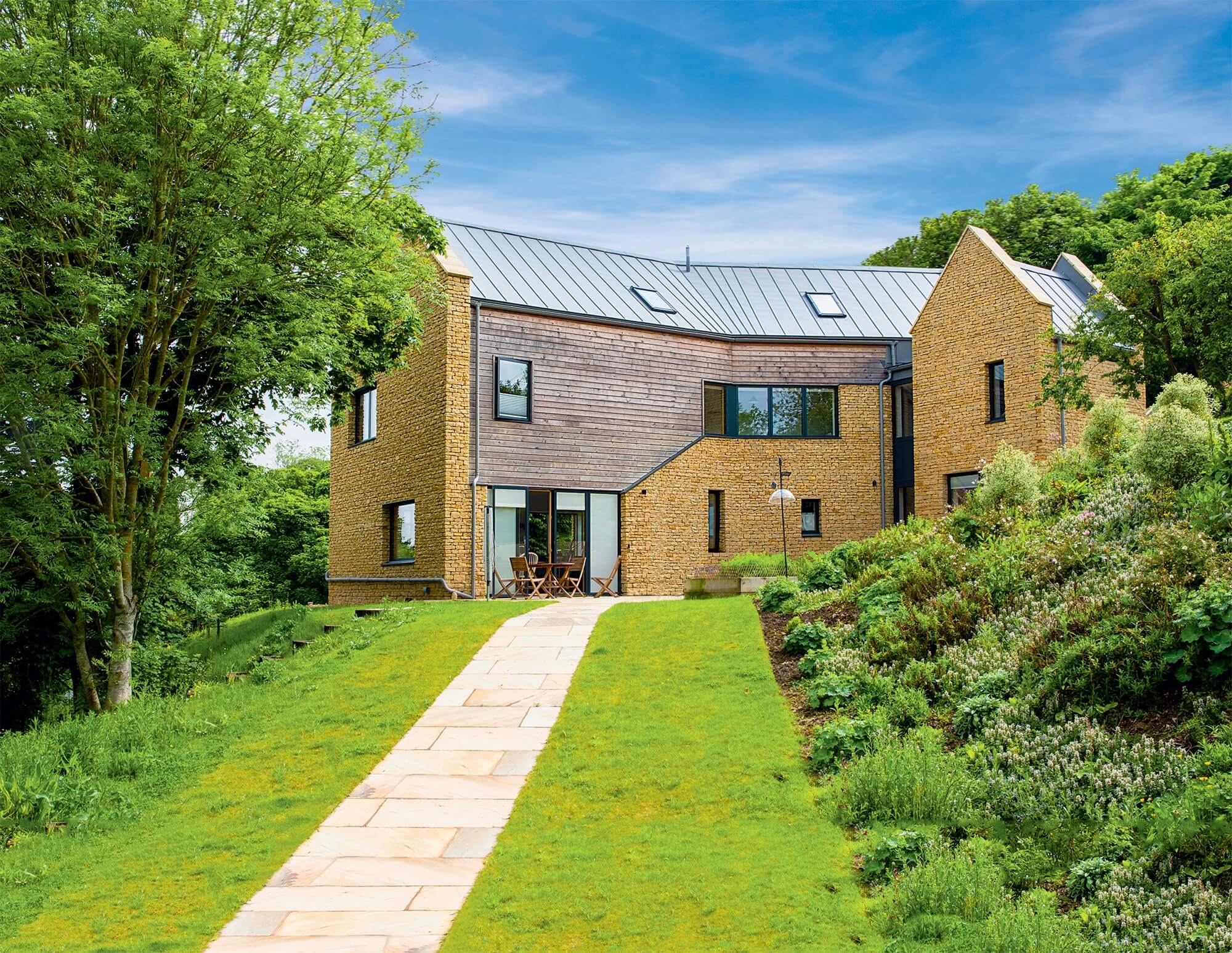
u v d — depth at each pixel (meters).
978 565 10.73
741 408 25.05
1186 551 8.34
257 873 6.67
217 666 16.89
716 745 8.30
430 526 20.41
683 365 23.97
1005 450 13.35
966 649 9.14
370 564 23.12
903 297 28.03
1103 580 9.12
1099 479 12.98
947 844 6.00
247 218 12.39
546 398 21.47
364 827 7.40
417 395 21.17
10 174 11.20
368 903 6.13
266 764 9.02
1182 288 18.98
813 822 6.77
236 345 12.71
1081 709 7.34
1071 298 23.70
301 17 12.53
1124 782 6.27
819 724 8.56
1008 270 21.28
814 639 10.52
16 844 7.54
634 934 5.45
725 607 13.24
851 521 25.16
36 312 11.80
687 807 7.26
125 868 6.89
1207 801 5.62
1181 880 5.25
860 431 25.36
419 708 10.13
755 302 26.97
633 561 22.61
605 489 22.27
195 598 14.59
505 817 7.48
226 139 11.96
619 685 10.30
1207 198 34.78
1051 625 8.59
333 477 25.48
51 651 14.35
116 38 11.25
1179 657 7.09
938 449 23.06
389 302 15.02
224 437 13.84
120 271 12.30
